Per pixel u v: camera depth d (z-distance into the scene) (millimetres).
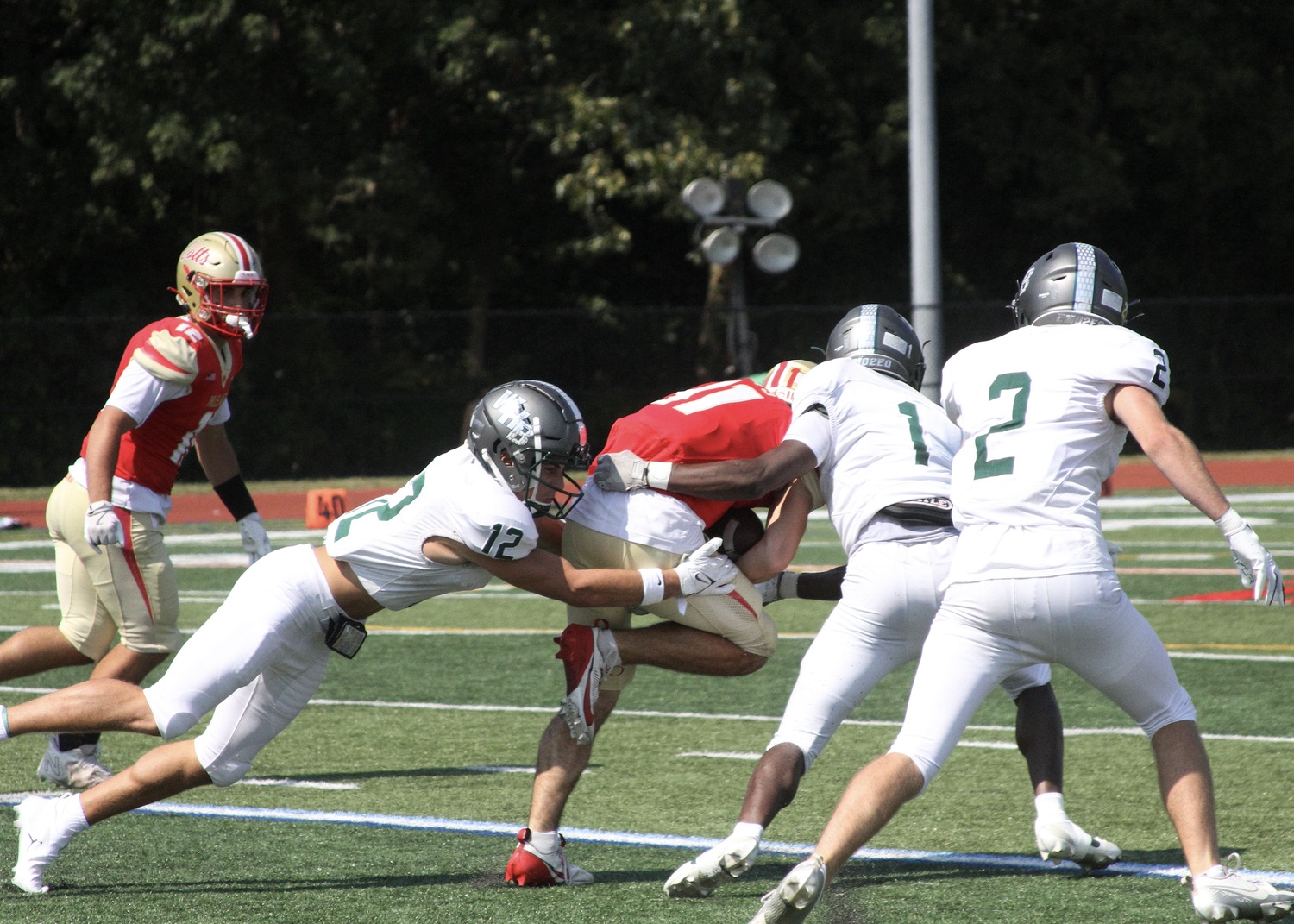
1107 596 14055
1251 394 91188
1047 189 97375
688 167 79250
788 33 92625
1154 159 102625
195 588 42812
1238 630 34250
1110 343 14641
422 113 92000
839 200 91250
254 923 15102
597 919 15250
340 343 83188
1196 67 95000
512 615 38375
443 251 90438
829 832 13602
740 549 16969
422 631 35906
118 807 16203
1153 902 15719
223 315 20406
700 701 27438
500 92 84250
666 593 15781
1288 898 13656
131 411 19422
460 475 15586
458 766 22656
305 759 23172
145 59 76500
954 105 94688
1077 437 14414
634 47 81688
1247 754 22672
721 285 87562
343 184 82375
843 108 90875
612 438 17031
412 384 82188
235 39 77188
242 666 15648
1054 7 97625
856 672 15703
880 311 17938
